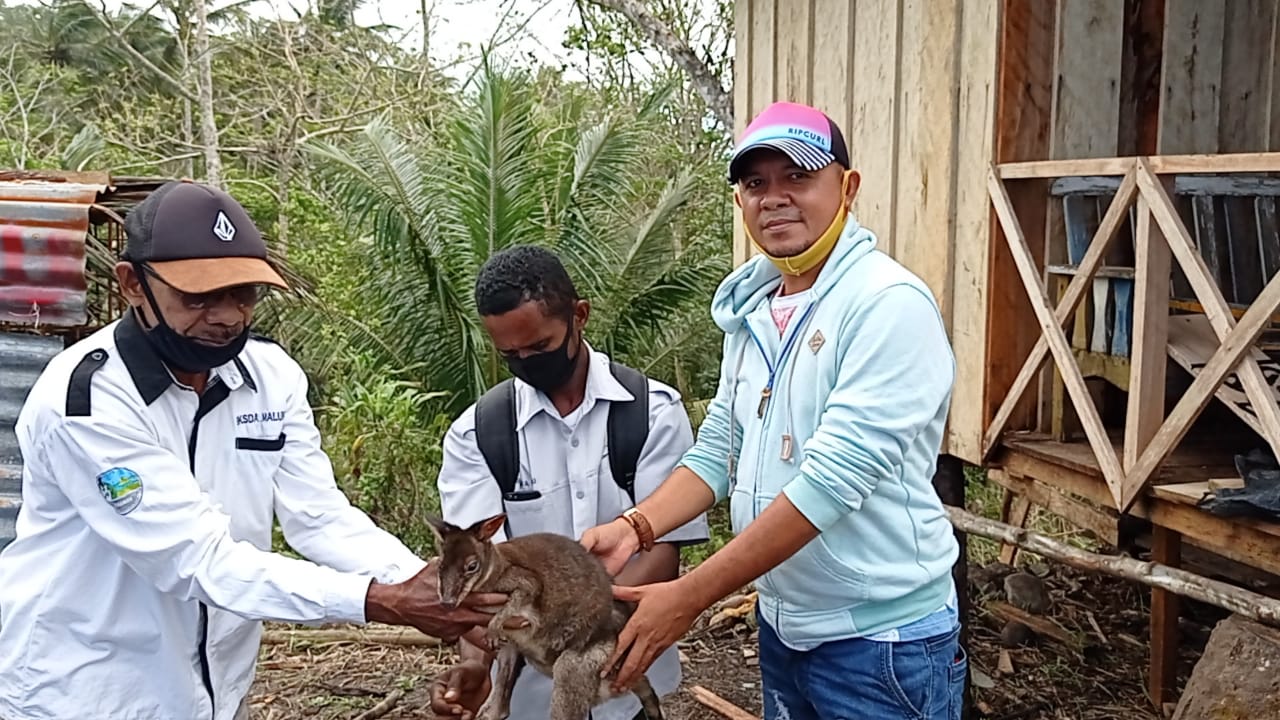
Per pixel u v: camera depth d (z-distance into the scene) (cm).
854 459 249
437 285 919
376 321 984
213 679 279
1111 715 522
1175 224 386
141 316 263
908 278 262
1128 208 413
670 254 995
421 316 942
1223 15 557
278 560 261
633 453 321
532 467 326
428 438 842
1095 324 506
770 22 678
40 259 444
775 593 290
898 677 277
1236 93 566
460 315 926
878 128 565
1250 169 357
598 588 272
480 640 298
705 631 641
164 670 268
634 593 271
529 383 319
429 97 1633
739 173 276
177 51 1916
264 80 1750
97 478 250
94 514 253
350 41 1803
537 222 934
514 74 921
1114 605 651
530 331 302
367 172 927
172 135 1833
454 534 260
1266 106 570
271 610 254
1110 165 414
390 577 292
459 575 254
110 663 265
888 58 552
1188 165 379
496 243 913
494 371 930
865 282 264
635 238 1005
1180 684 545
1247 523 376
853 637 278
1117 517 507
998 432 491
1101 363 500
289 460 297
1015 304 490
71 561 261
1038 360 461
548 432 326
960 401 518
